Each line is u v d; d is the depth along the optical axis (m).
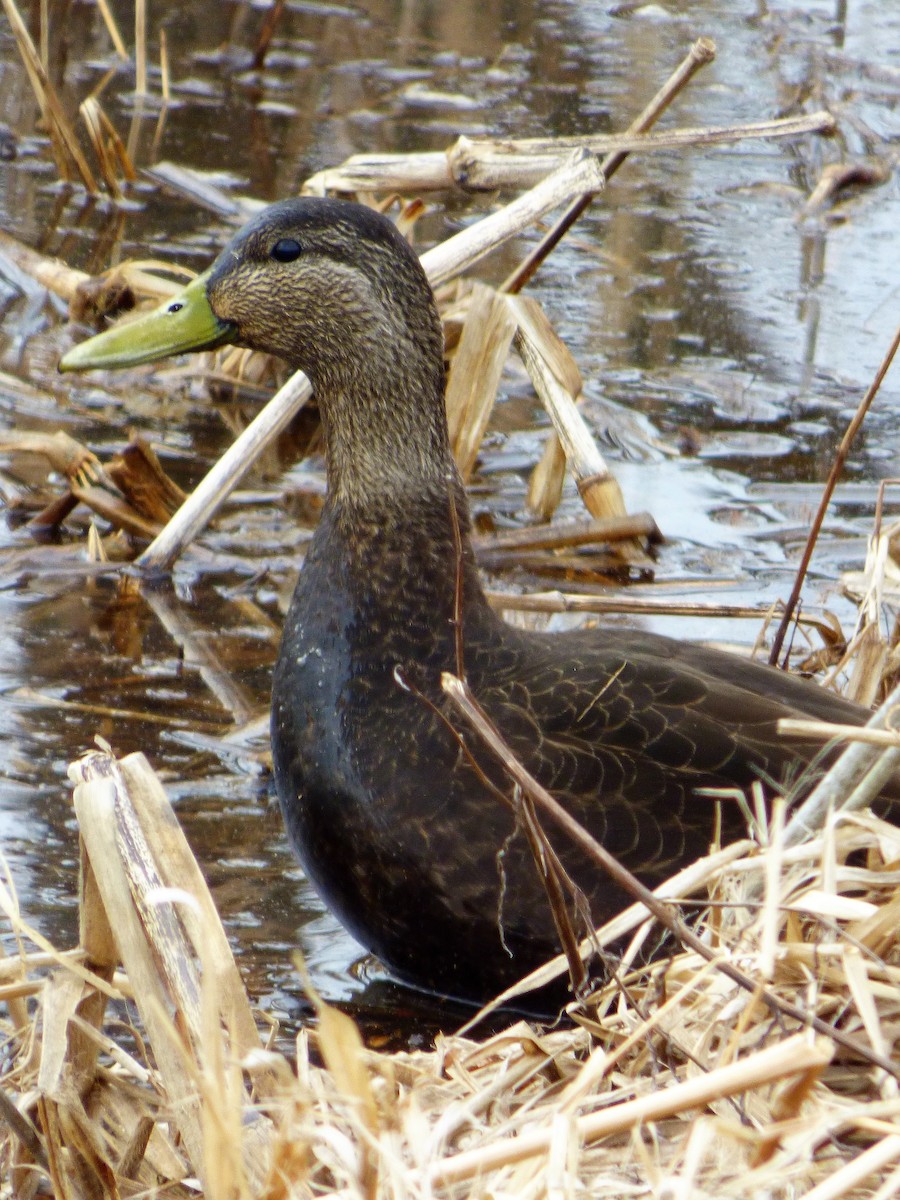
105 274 14.68
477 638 7.86
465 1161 4.82
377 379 8.27
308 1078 5.56
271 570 11.38
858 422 9.23
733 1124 4.76
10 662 10.03
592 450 11.93
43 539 11.63
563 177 12.20
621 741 7.40
